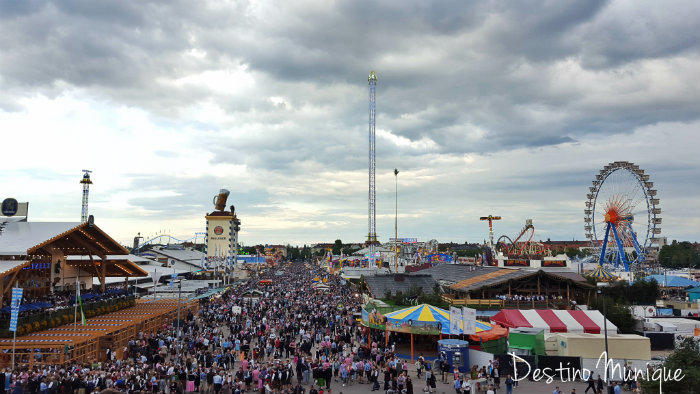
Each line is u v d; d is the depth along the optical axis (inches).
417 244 6156.5
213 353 1664.6
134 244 6043.3
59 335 1487.5
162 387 1221.7
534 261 3265.3
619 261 4141.2
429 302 2564.0
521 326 1807.3
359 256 7445.9
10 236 1748.3
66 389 1084.5
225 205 6712.6
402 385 1257.4
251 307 2642.7
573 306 2475.4
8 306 1513.3
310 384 1365.7
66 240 2065.7
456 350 1533.0
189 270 5575.8
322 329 2075.5
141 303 2484.0
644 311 2485.2
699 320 2476.6
